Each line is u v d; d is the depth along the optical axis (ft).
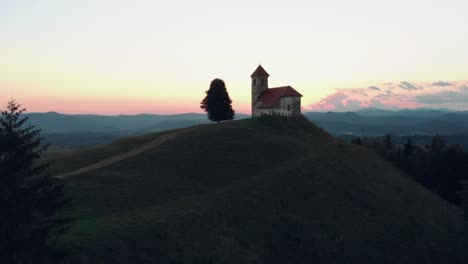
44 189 91.81
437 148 349.00
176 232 138.41
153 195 173.27
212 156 232.53
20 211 80.79
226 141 260.42
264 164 228.84
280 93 335.47
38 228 84.94
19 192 83.10
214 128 292.81
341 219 181.47
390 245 169.89
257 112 361.30
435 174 302.66
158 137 296.92
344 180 223.10
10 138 82.99
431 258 167.43
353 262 153.58
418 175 310.04
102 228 128.67
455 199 290.76
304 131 306.76
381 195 217.97
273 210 175.42
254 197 182.09
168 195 175.73
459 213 222.48
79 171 202.28
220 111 356.59
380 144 402.72
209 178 202.69
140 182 186.19
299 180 208.33
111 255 114.52
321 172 223.92
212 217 156.66
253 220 164.45
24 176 84.48
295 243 156.87
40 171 88.43
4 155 83.35
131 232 130.21
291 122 314.76
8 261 77.41
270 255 146.41
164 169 208.13
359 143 403.54
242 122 310.86
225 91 359.05
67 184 173.37
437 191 298.15
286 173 212.02
